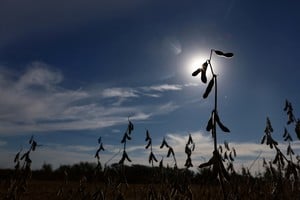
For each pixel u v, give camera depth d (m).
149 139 4.39
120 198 3.88
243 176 4.75
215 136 1.90
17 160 4.57
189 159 3.76
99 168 4.39
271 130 3.52
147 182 4.23
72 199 4.62
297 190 3.08
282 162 2.80
